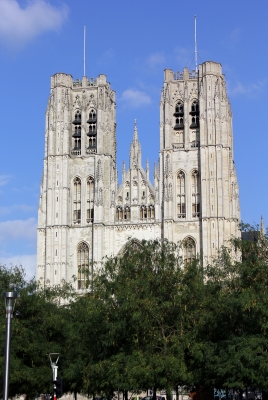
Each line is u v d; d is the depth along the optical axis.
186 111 176.25
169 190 169.75
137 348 93.62
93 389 98.69
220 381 89.44
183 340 91.81
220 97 174.12
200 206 168.50
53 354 106.25
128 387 88.75
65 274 170.88
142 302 92.38
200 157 170.62
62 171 177.75
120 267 103.00
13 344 103.38
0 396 105.38
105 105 181.75
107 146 178.75
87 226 174.88
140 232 170.75
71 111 184.50
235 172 170.38
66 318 119.00
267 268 91.50
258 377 83.62
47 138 181.50
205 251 163.88
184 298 95.19
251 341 85.25
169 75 180.12
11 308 67.69
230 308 91.69
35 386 105.94
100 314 97.25
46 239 173.62
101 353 98.31
